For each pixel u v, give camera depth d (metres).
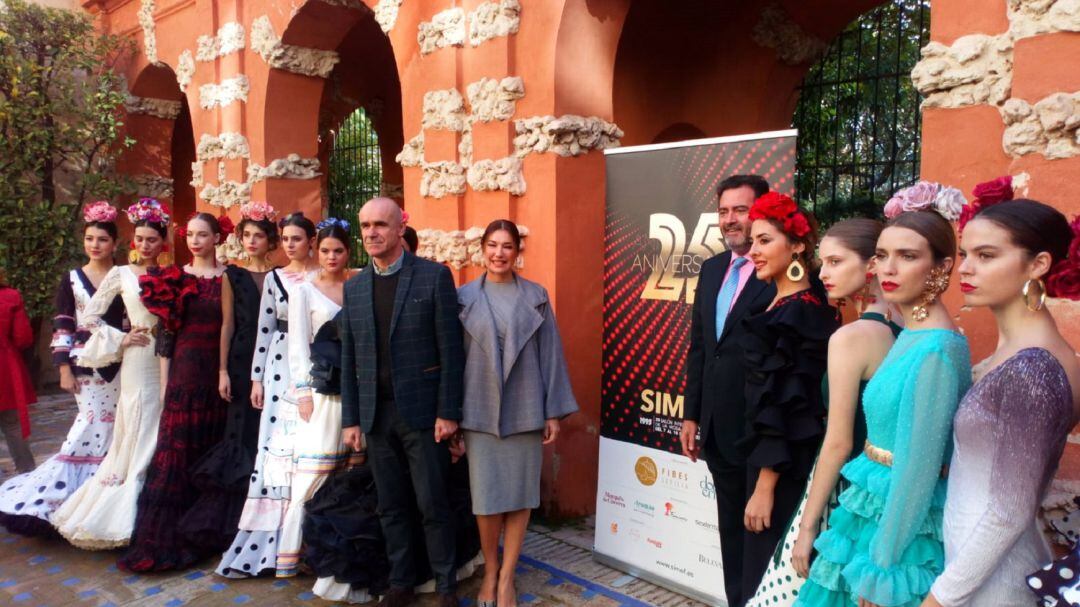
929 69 2.94
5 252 7.98
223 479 4.12
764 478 2.47
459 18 4.98
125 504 4.16
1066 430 1.61
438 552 3.52
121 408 4.30
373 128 10.91
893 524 1.83
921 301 1.90
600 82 4.70
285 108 7.25
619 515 4.03
